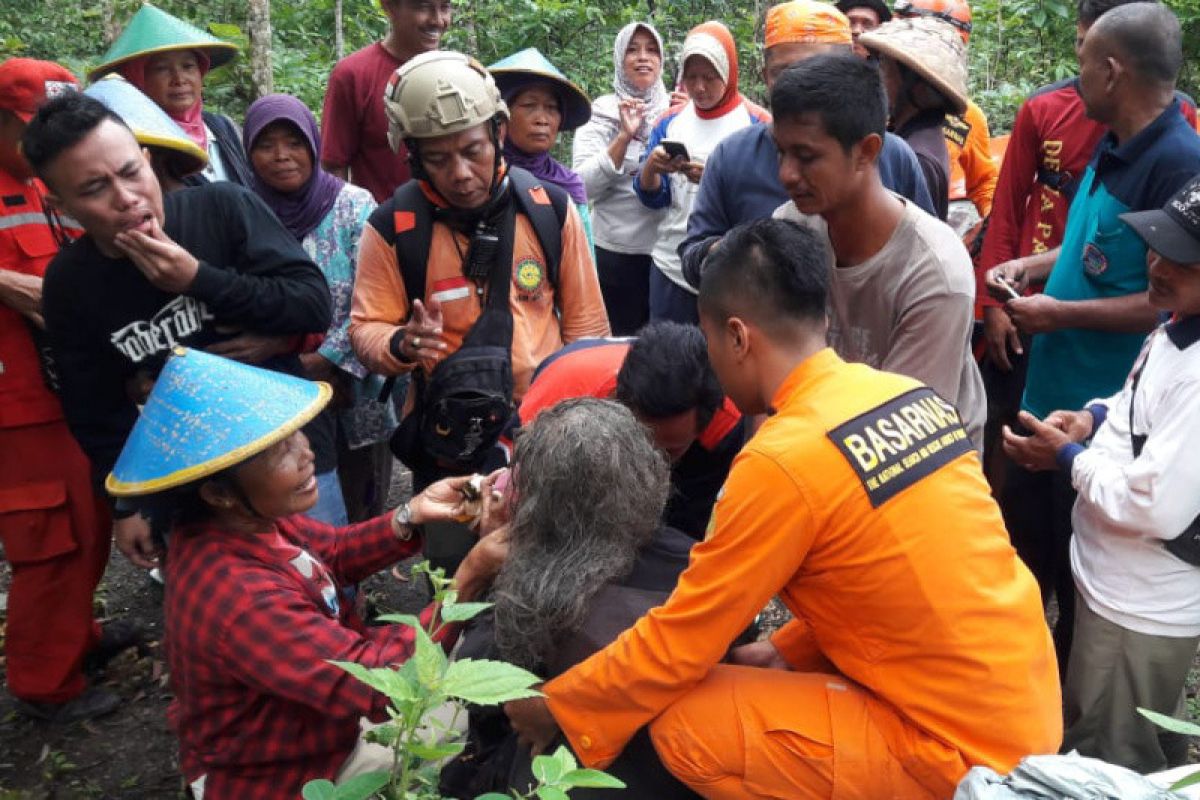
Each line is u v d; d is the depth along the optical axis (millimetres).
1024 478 3213
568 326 3154
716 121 4328
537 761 1335
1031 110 3482
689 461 2553
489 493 2312
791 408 1786
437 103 2688
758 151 3031
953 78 3408
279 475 2047
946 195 3420
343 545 2439
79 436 2764
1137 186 2791
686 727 1851
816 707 1812
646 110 5090
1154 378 2350
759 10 8492
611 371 2520
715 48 4199
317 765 2168
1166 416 2271
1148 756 2535
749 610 1737
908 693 1753
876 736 1782
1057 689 1844
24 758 3117
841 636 1811
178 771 3057
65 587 3188
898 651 1751
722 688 1864
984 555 1758
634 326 5219
